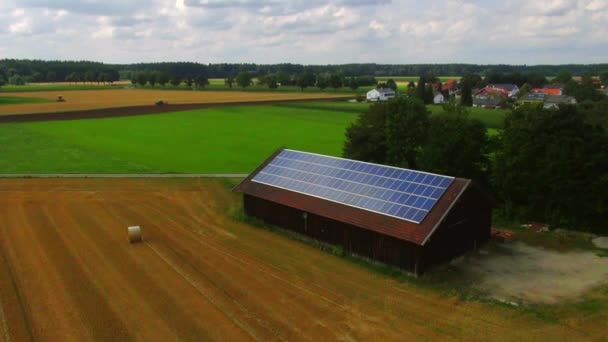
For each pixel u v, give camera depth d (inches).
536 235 1517.0
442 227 1232.8
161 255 1300.4
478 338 881.5
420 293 1086.4
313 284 1126.4
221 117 5014.8
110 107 5856.3
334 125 4424.2
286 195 1534.2
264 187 1625.2
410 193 1315.2
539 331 909.8
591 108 2694.4
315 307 1005.2
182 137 3590.1
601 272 1213.7
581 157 1521.9
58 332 897.5
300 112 5570.9
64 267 1209.4
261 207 1609.3
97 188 2057.1
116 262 1245.7
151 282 1120.2
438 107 5684.1
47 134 3597.4
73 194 1950.1
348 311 989.2
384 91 7253.9
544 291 1103.0
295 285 1118.4
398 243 1208.8
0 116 4724.4
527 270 1231.5
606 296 1071.6
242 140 3486.7
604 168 1529.3
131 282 1120.2
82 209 1748.3
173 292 1067.9
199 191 2037.4
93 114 5093.5
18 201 1828.2
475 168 1867.6
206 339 873.5
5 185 2059.5
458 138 1840.6
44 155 2755.9
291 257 1310.3
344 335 892.6
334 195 1435.8
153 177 2285.9
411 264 1187.9
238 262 1259.8
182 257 1288.1
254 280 1141.7
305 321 944.9
